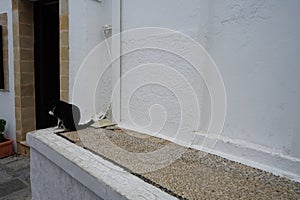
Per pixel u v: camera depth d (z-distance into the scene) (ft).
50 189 5.88
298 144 4.23
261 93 4.71
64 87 8.78
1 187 9.00
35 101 12.30
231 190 3.79
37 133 6.67
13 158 11.76
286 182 4.07
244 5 4.78
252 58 4.77
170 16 5.91
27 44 11.58
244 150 4.93
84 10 7.65
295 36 4.20
